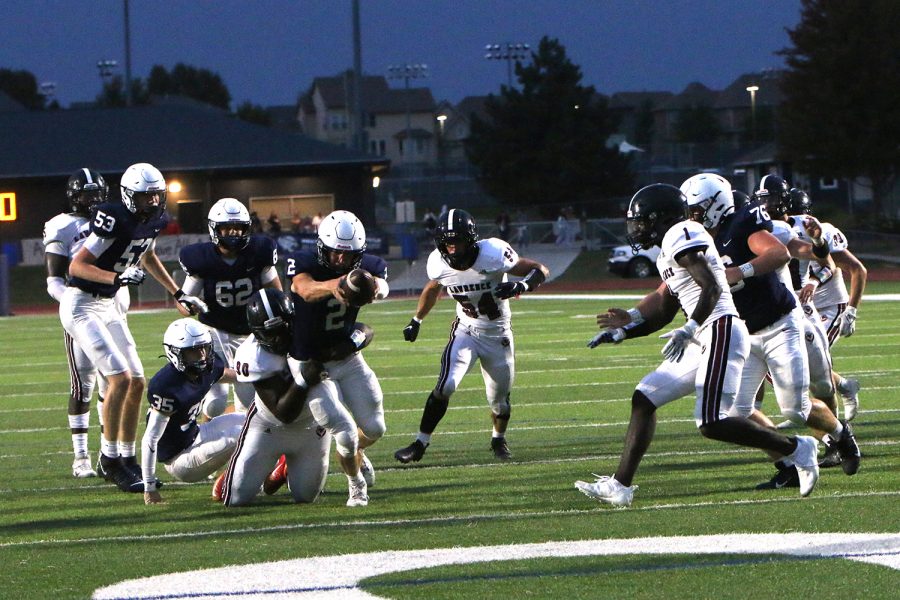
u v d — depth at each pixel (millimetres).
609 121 88250
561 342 28359
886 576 7836
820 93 65000
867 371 20844
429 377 22281
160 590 7988
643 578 7965
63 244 13633
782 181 13883
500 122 88062
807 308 13586
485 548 8969
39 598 7898
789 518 9625
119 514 10992
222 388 13383
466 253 13453
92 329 12711
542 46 87875
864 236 61594
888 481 11148
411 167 98500
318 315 11031
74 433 13539
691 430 15055
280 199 67438
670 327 30141
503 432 13836
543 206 83875
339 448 10789
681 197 10492
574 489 11414
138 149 66125
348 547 9148
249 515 10734
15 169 63969
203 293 13438
